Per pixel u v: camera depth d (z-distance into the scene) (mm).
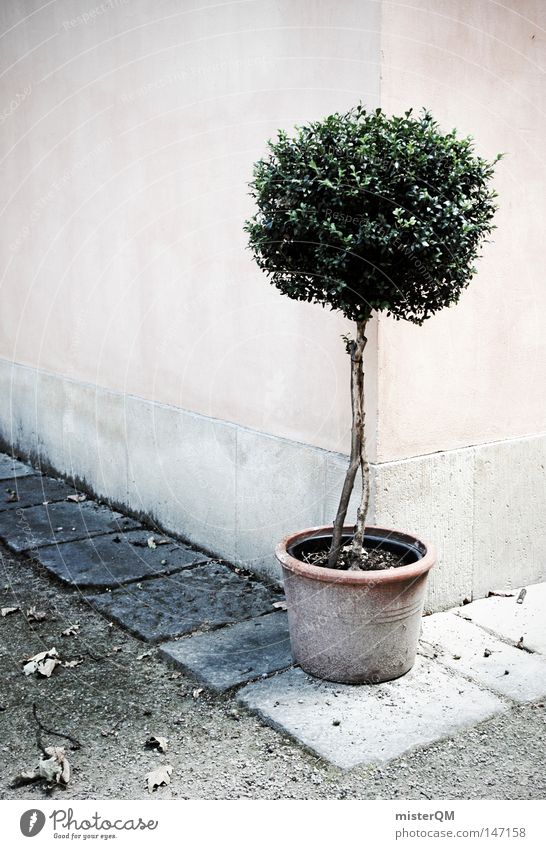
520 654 3561
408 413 3725
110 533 5086
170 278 4809
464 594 4078
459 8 3643
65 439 6066
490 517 4117
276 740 2980
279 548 3418
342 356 3734
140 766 2846
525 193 4031
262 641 3682
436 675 3389
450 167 2963
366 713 3109
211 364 4578
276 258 3090
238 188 4219
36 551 4770
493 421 4082
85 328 5691
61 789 2727
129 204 5082
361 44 3480
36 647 3715
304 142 3000
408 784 2732
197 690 3309
